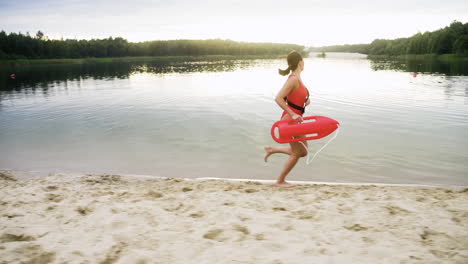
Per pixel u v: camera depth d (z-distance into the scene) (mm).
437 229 2529
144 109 9695
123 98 12234
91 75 28156
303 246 2254
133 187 3902
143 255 2121
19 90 16078
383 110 8758
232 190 3693
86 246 2271
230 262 2047
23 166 5043
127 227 2611
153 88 15547
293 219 2742
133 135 6766
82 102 11414
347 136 6332
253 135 6621
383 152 5395
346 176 4484
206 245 2273
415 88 13492
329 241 2334
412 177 4395
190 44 128375
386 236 2410
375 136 6309
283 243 2295
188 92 13609
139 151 5727
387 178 4383
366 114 8289
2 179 4309
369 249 2182
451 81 16188
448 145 5664
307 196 3400
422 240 2338
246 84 16641
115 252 2182
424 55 83312
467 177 4348
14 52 87312
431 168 4680
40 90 15883
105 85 17828
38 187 3820
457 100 10203
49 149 5902
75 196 3482
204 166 4988
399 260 2047
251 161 5188
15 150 5855
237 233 2469
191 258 2104
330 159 5141
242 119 8023
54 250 2195
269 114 8570
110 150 5812
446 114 8109
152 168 4930
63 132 7121
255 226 2588
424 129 6730
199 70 33188
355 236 2414
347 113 8453
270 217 2781
